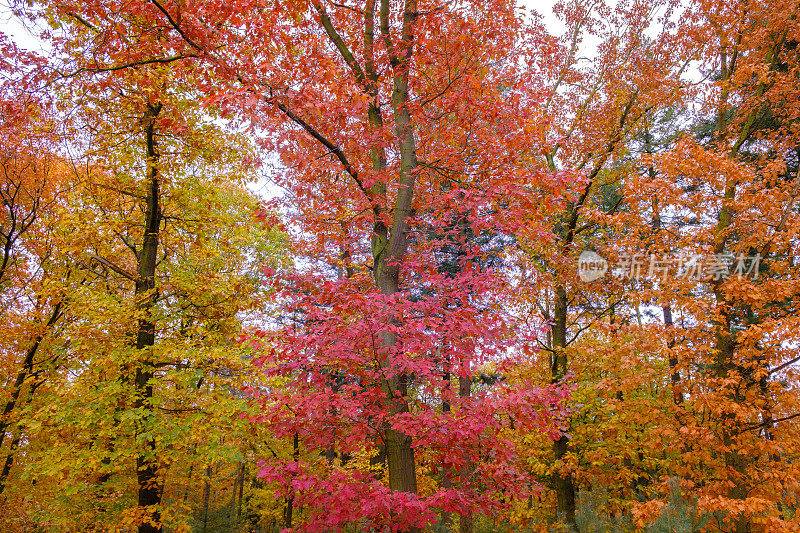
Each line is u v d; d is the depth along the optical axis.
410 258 6.27
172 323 10.58
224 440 9.06
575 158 10.80
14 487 10.59
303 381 5.04
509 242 13.90
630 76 10.31
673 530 7.58
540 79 6.50
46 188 11.07
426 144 7.48
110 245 10.63
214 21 4.68
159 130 9.52
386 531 4.66
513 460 5.14
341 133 6.30
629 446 9.78
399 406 5.36
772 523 5.95
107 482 9.15
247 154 10.12
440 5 6.61
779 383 6.84
